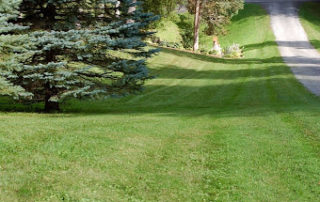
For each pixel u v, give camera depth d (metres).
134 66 16.09
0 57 13.66
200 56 40.88
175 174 7.57
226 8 49.25
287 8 68.31
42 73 14.55
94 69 27.52
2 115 13.96
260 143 9.80
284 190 6.84
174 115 15.27
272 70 32.50
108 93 16.03
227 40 56.78
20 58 13.98
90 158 8.20
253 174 7.55
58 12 16.30
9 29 13.43
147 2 42.31
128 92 16.34
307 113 14.39
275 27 59.00
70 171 7.44
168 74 31.36
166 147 9.33
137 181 7.18
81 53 14.90
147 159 8.38
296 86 24.97
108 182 7.08
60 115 15.12
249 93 23.38
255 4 71.38
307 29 57.53
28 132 9.90
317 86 24.91
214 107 18.97
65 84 15.27
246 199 6.49
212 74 31.69
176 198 6.58
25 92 14.34
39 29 15.42
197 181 7.28
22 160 7.86
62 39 13.96
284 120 13.17
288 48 47.38
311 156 8.68
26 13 15.66
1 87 13.42
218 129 11.66
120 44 14.98
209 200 6.52
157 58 36.72
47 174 7.25
